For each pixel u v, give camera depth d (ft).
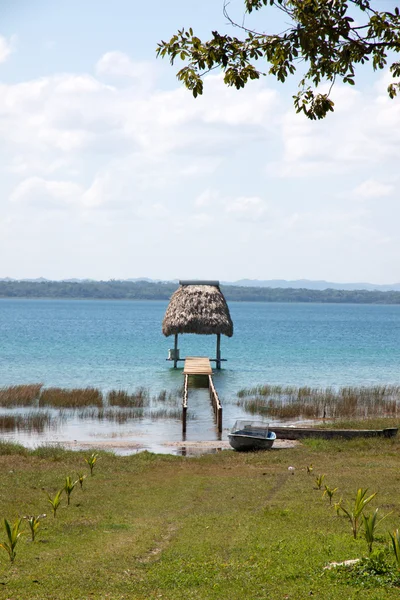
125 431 101.86
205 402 128.98
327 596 30.68
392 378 167.94
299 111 39.52
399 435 93.40
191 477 67.87
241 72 36.19
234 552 39.52
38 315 600.80
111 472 70.28
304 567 35.68
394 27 34.22
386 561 35.27
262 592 31.81
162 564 37.60
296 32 33.86
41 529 46.37
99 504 54.95
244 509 52.60
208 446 90.89
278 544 40.50
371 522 38.22
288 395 135.85
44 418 108.47
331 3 32.83
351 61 35.76
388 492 57.57
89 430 102.53
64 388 140.15
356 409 122.11
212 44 35.09
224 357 223.30
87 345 262.06
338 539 41.29
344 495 56.59
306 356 226.17
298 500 55.06
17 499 55.98
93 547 41.55
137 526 47.34
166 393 138.92
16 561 38.45
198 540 42.75
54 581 34.40
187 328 169.17
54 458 78.07
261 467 74.13
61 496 57.88
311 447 86.63
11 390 129.59
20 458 78.23
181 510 52.90
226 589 32.53
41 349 240.53
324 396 132.36
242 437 84.64
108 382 155.53
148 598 31.58
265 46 35.04
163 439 95.81
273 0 33.81
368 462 75.66
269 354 234.17
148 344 277.03
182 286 179.42
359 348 261.85
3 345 256.52
